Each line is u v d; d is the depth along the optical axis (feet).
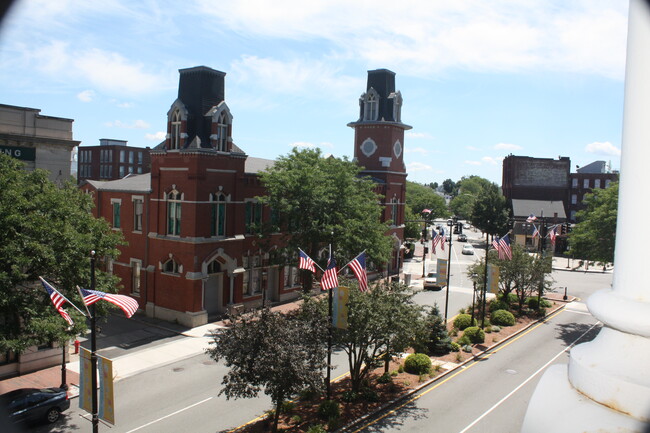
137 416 70.08
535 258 142.00
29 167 92.99
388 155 184.96
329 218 112.98
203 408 73.05
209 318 120.26
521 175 316.81
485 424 69.92
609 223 122.21
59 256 67.00
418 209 362.94
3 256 61.93
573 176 315.17
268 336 58.54
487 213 304.50
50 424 67.15
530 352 106.01
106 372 49.34
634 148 6.94
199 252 114.73
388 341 76.33
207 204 116.06
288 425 67.05
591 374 7.00
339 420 69.15
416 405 76.38
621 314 6.81
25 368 84.02
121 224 130.72
